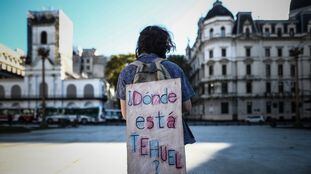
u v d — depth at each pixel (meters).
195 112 72.19
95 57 100.56
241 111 57.78
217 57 58.38
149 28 2.76
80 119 50.50
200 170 7.09
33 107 64.88
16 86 65.56
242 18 59.34
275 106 58.25
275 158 9.02
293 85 58.75
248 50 58.78
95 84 65.00
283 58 58.91
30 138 18.47
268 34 59.06
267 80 58.62
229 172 6.81
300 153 10.23
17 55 86.69
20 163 8.31
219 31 58.59
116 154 10.30
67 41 71.06
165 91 2.48
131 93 2.58
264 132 23.77
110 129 31.53
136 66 2.63
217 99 58.50
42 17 66.06
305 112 57.97
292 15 66.19
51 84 65.06
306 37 58.78
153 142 2.48
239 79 58.12
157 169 2.45
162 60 2.60
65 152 10.93
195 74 74.56
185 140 2.57
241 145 13.10
